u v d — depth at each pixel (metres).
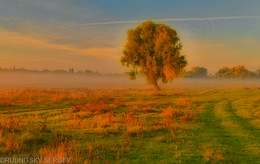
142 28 50.38
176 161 6.67
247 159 7.04
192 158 6.98
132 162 6.53
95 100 26.92
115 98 29.48
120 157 6.91
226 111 18.64
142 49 49.19
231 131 11.22
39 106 21.00
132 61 50.88
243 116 15.89
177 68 48.72
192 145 8.41
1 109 18.56
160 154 7.32
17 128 9.93
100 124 11.66
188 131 10.84
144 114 16.19
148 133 10.21
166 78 51.06
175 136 9.65
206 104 23.98
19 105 21.00
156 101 26.39
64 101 25.06
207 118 15.23
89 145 7.70
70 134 9.59
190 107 20.92
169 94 37.25
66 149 6.88
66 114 16.12
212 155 7.24
